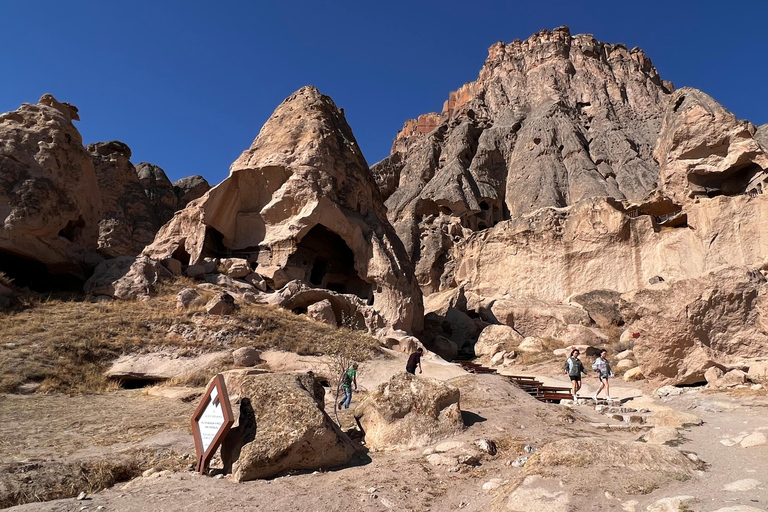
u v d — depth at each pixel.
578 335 28.91
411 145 91.88
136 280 22.47
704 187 30.94
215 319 20.16
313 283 31.72
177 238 29.59
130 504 6.01
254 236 30.28
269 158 30.86
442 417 9.08
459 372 20.25
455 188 60.56
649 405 12.24
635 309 16.05
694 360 14.69
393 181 78.19
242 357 17.78
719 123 29.66
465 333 33.84
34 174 22.95
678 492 5.57
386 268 29.27
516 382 17.78
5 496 6.41
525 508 5.43
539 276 37.31
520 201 64.62
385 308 28.72
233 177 30.73
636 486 5.74
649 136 72.25
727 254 27.62
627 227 34.47
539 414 10.49
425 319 34.81
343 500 6.17
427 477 7.02
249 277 27.81
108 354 17.06
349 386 13.34
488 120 82.81
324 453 7.56
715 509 4.91
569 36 92.94
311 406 7.75
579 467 6.18
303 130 32.03
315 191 29.44
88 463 7.60
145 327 19.17
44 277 24.34
